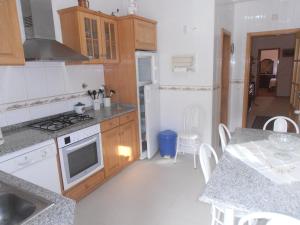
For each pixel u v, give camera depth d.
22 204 1.08
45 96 2.70
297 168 1.54
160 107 3.94
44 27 2.44
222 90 4.37
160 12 3.61
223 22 3.79
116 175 3.12
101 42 2.92
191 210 2.37
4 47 1.89
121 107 3.40
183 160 3.57
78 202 2.55
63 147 2.27
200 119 3.66
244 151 1.85
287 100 8.72
